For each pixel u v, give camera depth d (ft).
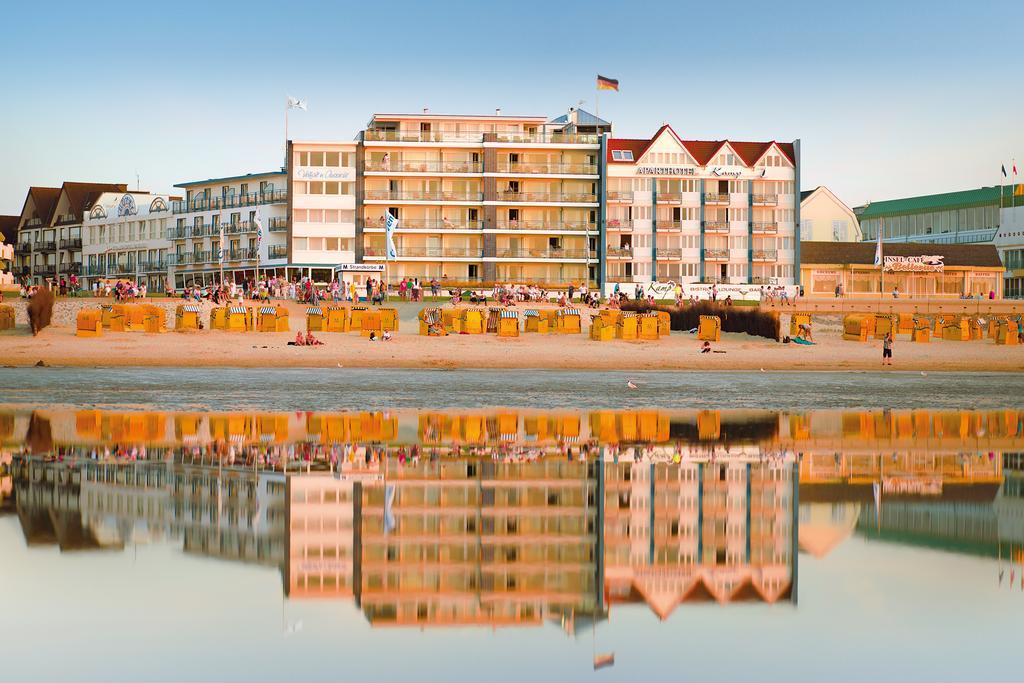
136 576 50.14
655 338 249.75
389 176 405.59
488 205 407.44
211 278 437.99
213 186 443.32
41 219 538.88
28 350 204.74
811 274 429.38
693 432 104.94
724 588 51.06
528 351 222.89
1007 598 48.32
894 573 52.90
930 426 113.60
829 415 124.06
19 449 85.25
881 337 272.72
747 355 226.58
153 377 167.12
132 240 479.82
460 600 49.70
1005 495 72.18
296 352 210.79
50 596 46.93
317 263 402.93
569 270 417.49
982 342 272.10
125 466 77.87
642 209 415.85
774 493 72.43
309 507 66.03
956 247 445.37
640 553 57.47
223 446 89.30
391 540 59.31
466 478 77.10
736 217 421.59
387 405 129.39
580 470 81.00
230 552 54.95
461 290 349.61
